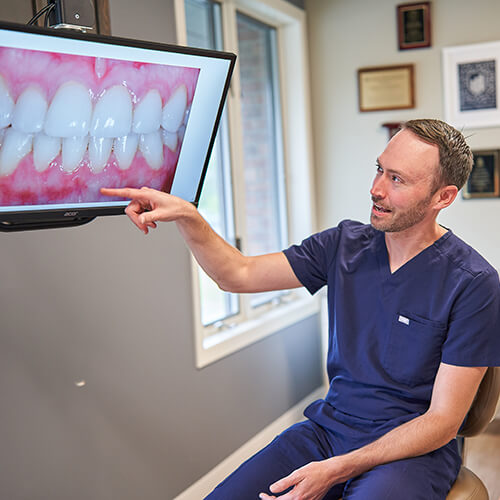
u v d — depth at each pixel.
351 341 1.53
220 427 2.67
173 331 2.37
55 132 1.12
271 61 3.52
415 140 1.38
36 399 1.81
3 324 1.71
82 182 1.22
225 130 2.95
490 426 3.21
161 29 2.28
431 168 1.37
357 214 3.63
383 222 1.42
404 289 1.48
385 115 3.52
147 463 2.24
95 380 2.01
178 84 1.23
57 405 1.87
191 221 1.40
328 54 3.59
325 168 3.67
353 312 1.54
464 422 1.54
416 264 1.48
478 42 3.33
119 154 1.24
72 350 1.92
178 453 2.40
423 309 1.46
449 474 1.42
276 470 1.47
